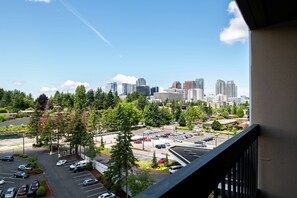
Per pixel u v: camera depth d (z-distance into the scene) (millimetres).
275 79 2350
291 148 2270
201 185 711
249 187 1778
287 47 2303
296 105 2260
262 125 2393
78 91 50500
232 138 1306
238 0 1712
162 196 476
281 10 1937
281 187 2301
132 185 7605
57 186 13227
